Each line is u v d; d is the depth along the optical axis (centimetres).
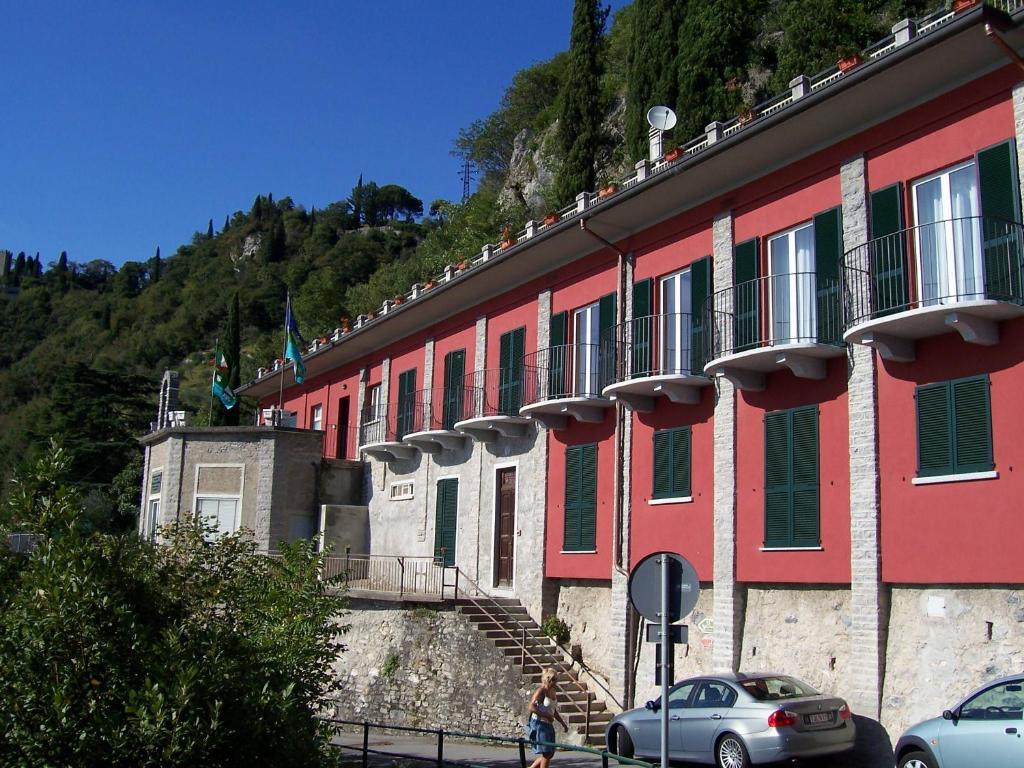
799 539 1598
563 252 2266
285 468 3106
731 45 3528
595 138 4453
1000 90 1381
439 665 2155
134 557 1015
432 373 2889
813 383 1622
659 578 941
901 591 1439
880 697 1418
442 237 6028
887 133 1538
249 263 14662
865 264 1530
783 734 1284
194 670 819
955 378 1393
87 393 6303
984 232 1355
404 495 2933
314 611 1318
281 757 915
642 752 1530
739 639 1688
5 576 948
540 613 2198
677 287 1959
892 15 3228
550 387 2261
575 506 2159
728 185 1834
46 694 819
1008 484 1304
